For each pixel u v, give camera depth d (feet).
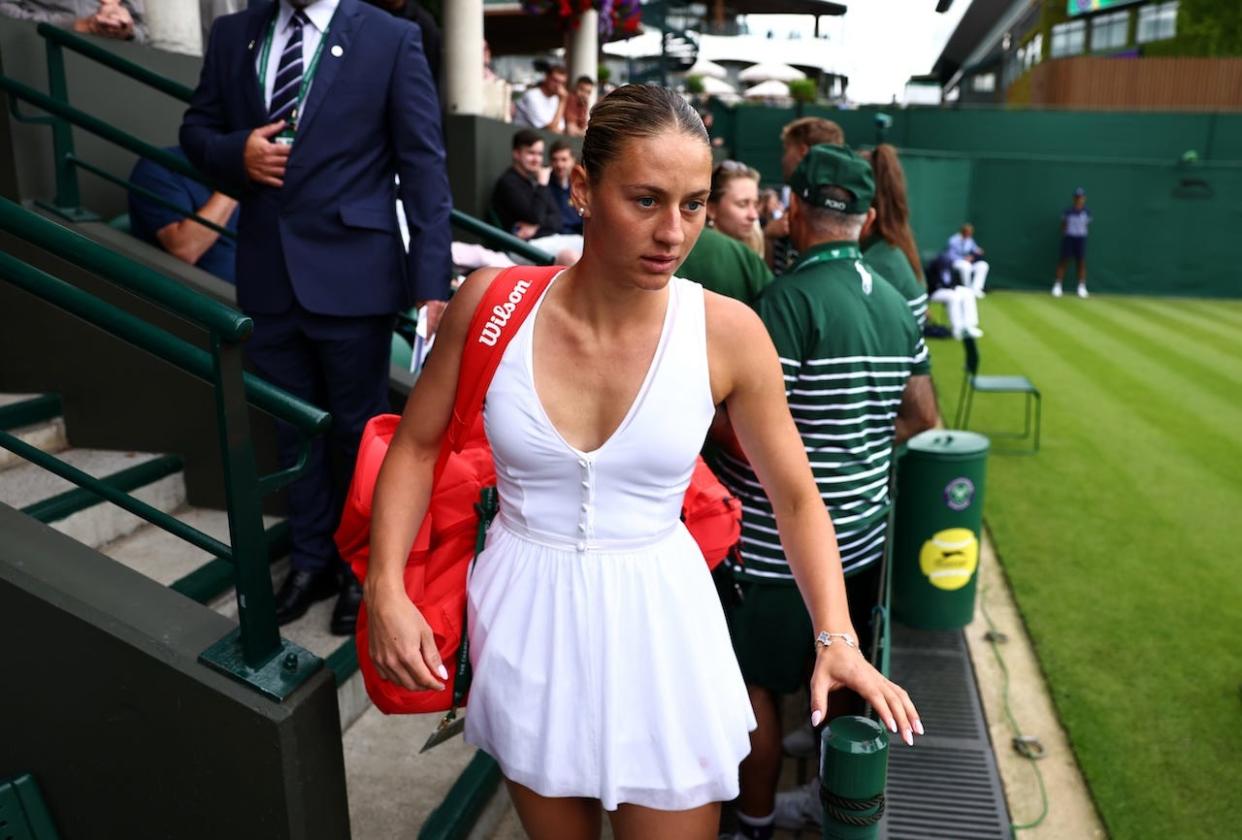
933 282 48.34
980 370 30.50
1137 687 11.05
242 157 8.01
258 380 5.66
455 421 4.20
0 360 10.31
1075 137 56.54
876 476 7.64
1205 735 10.06
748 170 10.61
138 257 10.18
